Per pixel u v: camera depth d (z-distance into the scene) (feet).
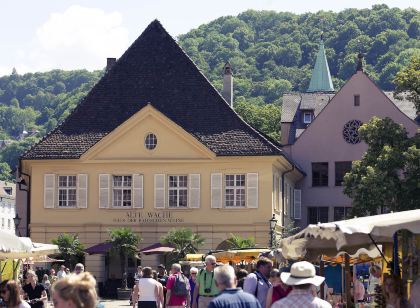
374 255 86.79
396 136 210.38
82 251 215.92
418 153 204.23
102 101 240.12
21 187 257.96
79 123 237.45
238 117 233.96
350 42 557.33
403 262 68.80
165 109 237.04
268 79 575.79
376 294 76.43
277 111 363.56
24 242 78.54
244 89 556.10
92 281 35.60
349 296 85.25
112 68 244.01
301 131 292.20
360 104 265.95
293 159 270.26
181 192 229.04
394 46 539.29
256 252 141.28
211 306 47.67
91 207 230.89
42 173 232.53
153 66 243.81
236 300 47.73
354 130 266.57
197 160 227.61
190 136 227.40
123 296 210.18
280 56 598.75
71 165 231.71
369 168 204.85
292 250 78.02
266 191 225.76
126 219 229.66
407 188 204.13
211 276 85.71
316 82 394.11
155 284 98.68
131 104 239.50
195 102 237.45
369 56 545.03
